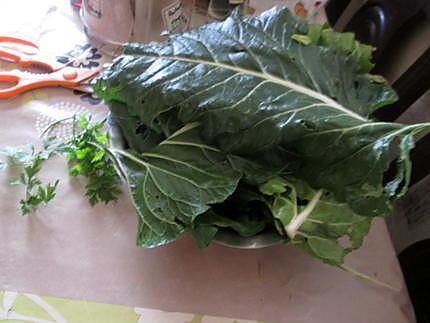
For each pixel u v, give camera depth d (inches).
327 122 15.8
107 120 19.3
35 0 24.9
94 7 22.2
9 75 21.8
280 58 16.8
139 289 17.3
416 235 33.3
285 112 15.7
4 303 16.1
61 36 24.0
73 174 19.3
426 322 24.0
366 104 18.8
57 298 16.6
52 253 17.5
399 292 18.9
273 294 18.0
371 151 15.5
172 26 22.8
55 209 18.5
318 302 18.1
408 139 15.1
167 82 15.8
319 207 16.6
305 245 16.9
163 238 15.6
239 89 15.8
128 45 17.5
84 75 22.5
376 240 20.2
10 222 17.8
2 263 16.9
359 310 18.2
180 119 15.9
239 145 16.0
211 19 25.4
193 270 18.1
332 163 16.0
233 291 17.8
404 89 28.1
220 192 15.7
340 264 17.2
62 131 20.9
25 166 19.3
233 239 16.6
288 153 16.5
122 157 17.1
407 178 15.0
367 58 20.1
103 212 18.8
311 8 26.2
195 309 17.2
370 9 32.2
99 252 17.8
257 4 24.8
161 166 16.4
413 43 30.8
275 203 16.1
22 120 20.9
